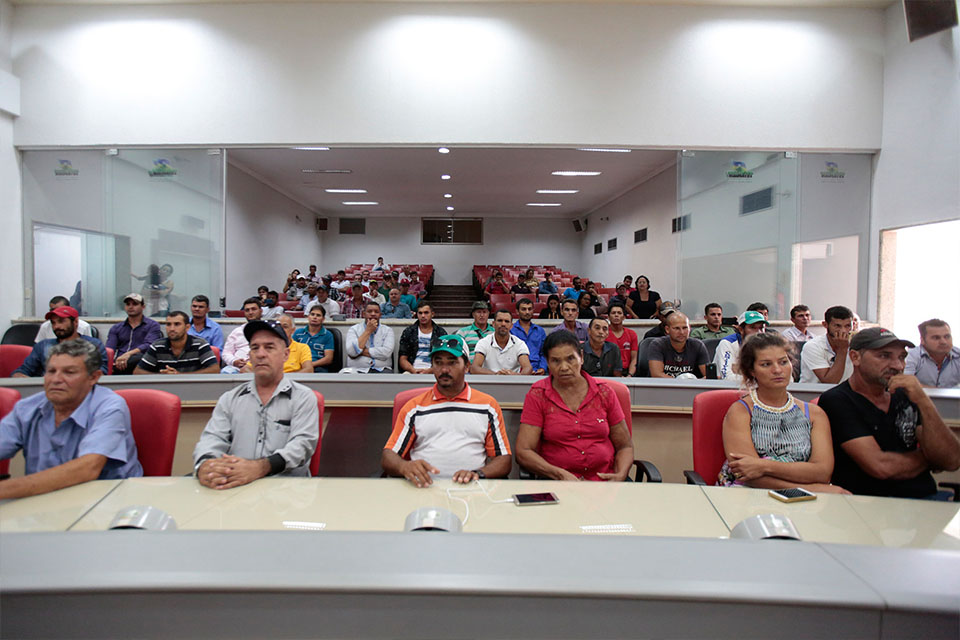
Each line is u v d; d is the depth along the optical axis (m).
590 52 5.85
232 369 3.94
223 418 1.95
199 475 1.53
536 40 5.84
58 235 6.07
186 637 0.72
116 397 1.78
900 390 1.86
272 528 1.21
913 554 0.82
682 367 3.73
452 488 1.49
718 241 6.07
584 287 10.16
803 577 0.74
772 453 1.85
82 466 1.56
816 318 6.16
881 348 1.81
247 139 5.85
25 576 0.72
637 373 3.95
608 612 0.71
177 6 5.85
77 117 5.90
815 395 2.54
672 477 2.68
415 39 5.84
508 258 16.41
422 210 15.49
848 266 6.18
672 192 9.70
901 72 5.77
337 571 0.74
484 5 5.85
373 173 10.52
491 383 2.68
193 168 5.98
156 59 5.86
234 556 0.78
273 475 1.69
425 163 9.61
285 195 12.86
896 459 1.79
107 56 5.88
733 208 6.06
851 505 1.37
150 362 3.60
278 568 0.74
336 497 1.41
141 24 5.87
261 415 1.93
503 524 1.25
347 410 2.80
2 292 5.86
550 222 16.42
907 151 5.70
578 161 9.36
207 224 5.98
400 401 2.16
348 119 5.84
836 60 5.96
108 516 1.27
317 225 15.95
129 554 0.78
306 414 1.92
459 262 16.39
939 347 2.97
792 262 6.11
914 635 0.70
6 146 5.86
